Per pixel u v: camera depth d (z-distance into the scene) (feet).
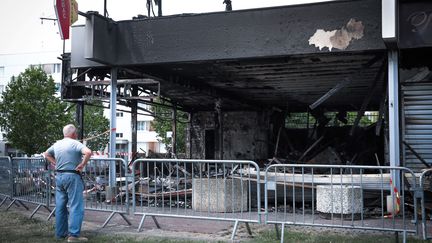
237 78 47.93
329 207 25.55
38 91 84.84
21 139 82.58
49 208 29.14
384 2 27.37
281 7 31.32
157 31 34.45
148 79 42.47
